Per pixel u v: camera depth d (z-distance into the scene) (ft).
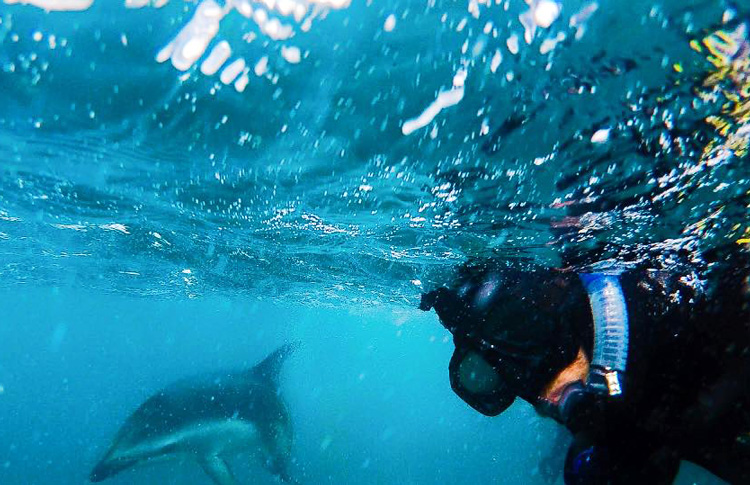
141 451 32.58
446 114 10.27
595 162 11.54
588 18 7.54
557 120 10.09
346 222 19.34
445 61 8.79
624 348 7.41
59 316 164.76
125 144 13.67
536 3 7.46
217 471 34.50
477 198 14.64
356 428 83.56
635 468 7.37
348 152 12.58
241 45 8.96
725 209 12.34
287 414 39.45
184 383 36.81
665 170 11.44
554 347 8.77
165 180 16.76
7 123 12.83
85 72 9.87
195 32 8.74
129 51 9.20
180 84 10.14
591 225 14.83
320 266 31.40
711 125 9.55
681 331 7.49
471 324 10.00
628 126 9.98
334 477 54.85
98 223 25.52
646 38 7.75
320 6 8.05
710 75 8.24
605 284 8.16
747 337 6.92
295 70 9.43
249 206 18.83
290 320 106.93
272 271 35.86
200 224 23.03
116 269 44.62
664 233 14.12
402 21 8.09
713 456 7.10
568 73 8.68
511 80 9.02
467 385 10.11
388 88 9.70
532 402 9.12
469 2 7.65
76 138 13.50
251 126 11.64
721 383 6.92
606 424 7.26
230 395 36.22
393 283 32.65
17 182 19.12
